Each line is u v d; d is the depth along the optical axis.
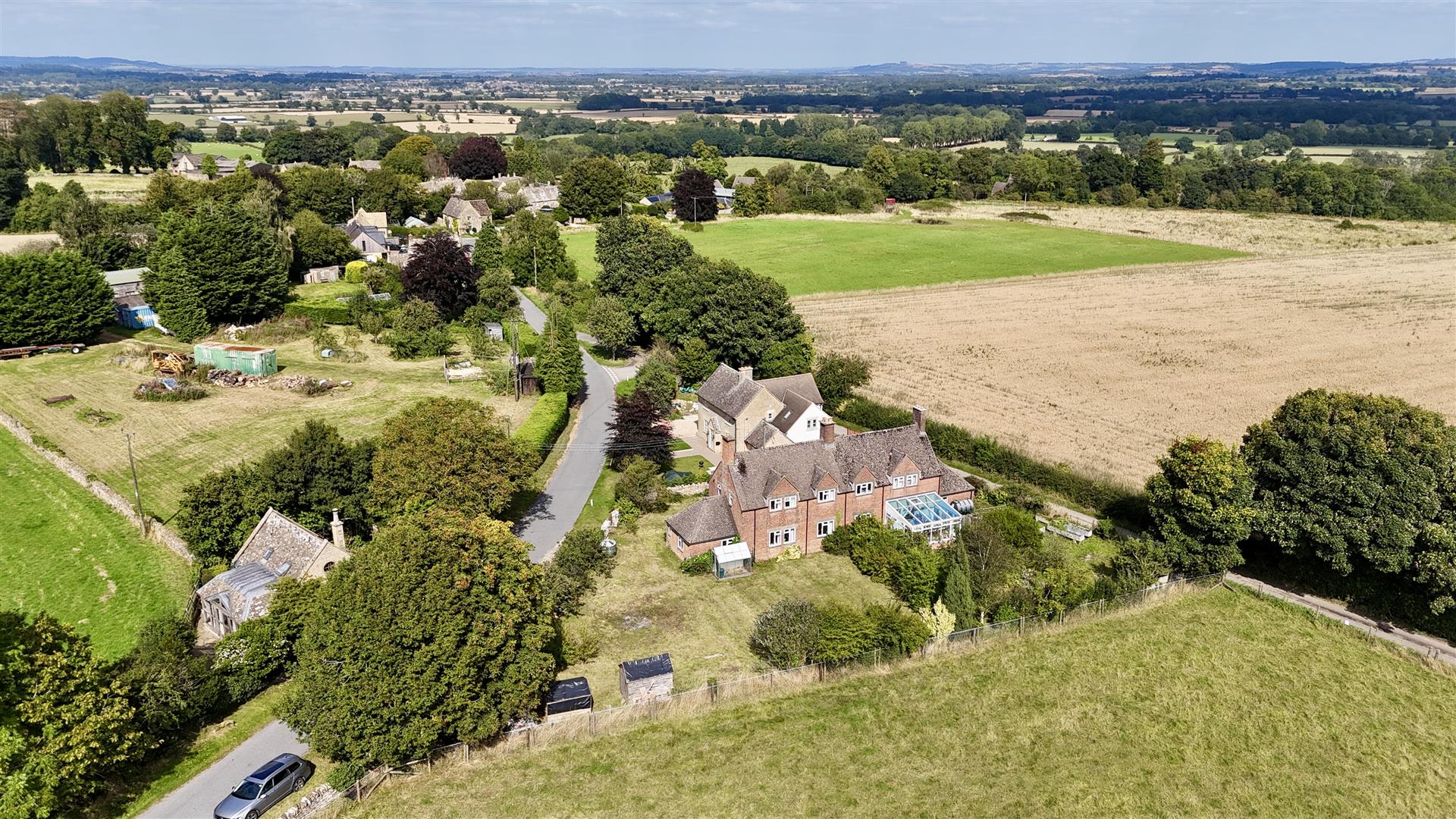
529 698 51.00
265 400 104.44
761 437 88.12
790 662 57.91
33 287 117.62
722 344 115.19
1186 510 68.44
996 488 85.06
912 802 47.09
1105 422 99.06
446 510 60.38
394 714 45.66
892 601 68.31
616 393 114.56
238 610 57.69
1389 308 145.38
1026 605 63.66
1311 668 58.91
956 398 107.12
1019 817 46.16
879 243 199.12
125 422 96.50
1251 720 53.91
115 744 43.91
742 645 62.09
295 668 53.56
